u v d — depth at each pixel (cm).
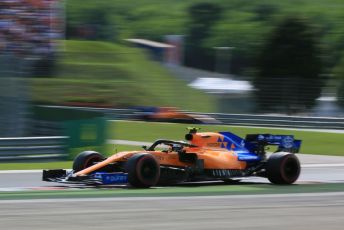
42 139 5088
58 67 14662
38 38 11694
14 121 5897
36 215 2395
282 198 3070
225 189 3431
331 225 2284
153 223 2255
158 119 10219
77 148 5300
